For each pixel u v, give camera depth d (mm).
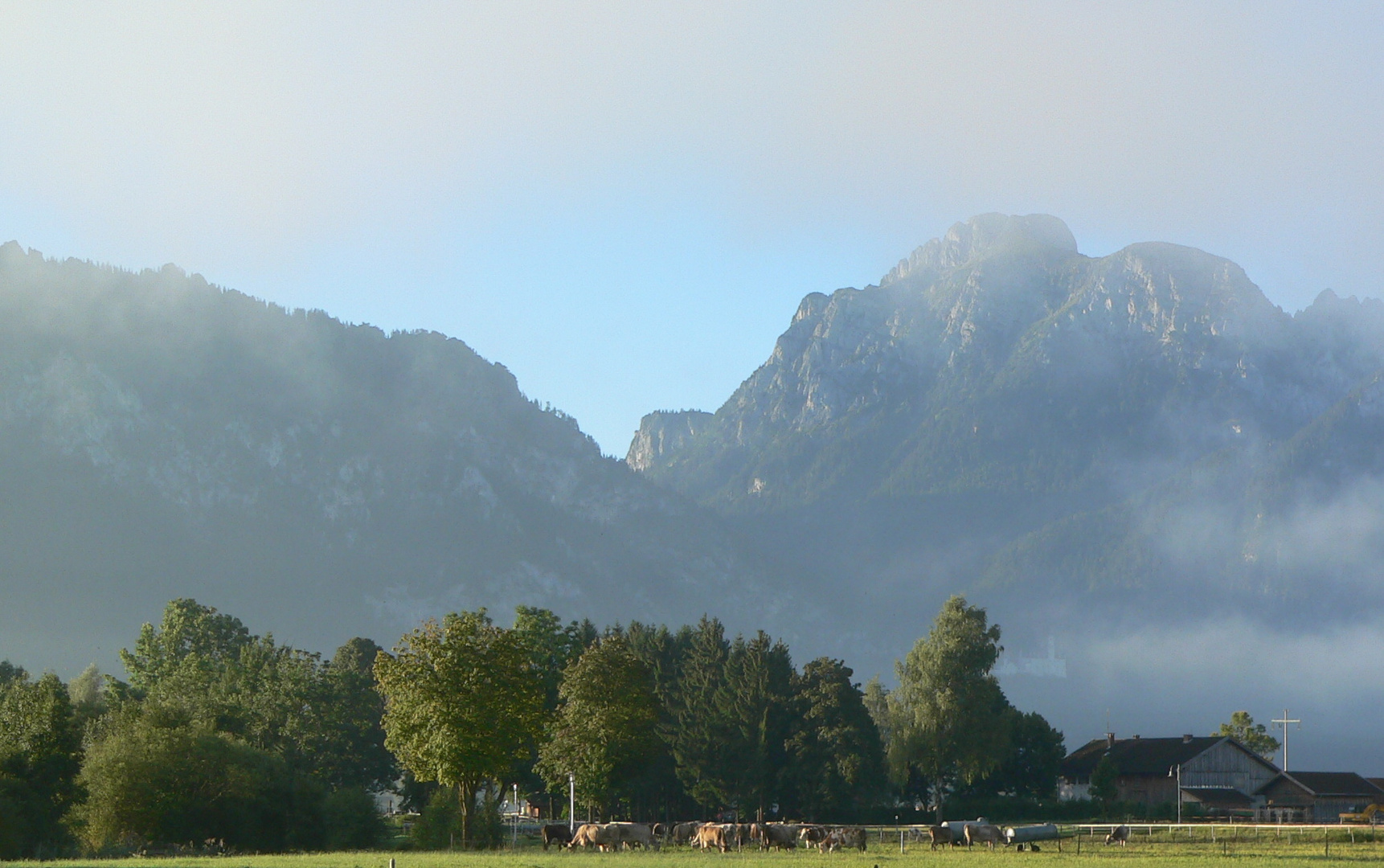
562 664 128250
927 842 91000
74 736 93375
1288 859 65500
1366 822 120125
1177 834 91875
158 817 83312
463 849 83312
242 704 123750
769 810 139875
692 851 79125
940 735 139125
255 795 87188
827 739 132375
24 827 82750
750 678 138500
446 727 81750
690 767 134500
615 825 85688
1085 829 98438
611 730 107625
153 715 95000
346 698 131625
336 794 94125
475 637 85250
